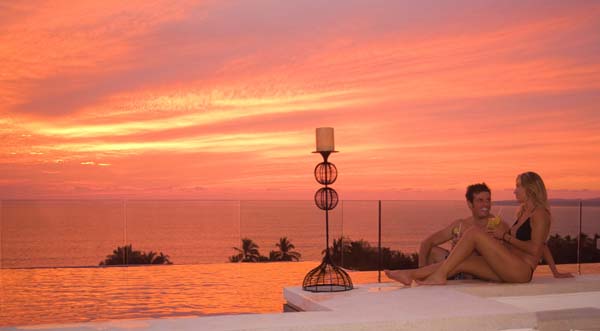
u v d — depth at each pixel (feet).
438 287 10.66
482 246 10.97
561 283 11.27
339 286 11.27
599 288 11.65
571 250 19.93
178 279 17.81
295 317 8.14
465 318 8.36
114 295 15.58
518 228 11.81
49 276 18.25
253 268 19.79
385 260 19.77
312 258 20.24
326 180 11.55
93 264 19.47
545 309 11.09
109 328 7.54
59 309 13.99
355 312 8.55
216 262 20.31
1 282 17.15
